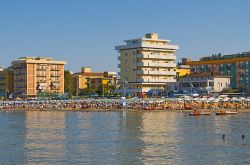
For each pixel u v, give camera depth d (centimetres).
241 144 7212
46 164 5756
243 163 5719
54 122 11981
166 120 12106
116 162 5853
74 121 12256
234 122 11281
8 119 13462
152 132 9069
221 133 8744
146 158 6088
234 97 17838
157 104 17325
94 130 9612
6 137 8419
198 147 6938
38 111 18562
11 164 5775
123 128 9981
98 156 6250
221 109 16312
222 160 5909
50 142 7656
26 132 9319
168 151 6606
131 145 7212
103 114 15388
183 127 10044
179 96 19062
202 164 5700
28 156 6281
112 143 7475
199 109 16300
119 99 19038
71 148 6950
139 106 17338
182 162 5816
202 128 9775
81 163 5797
